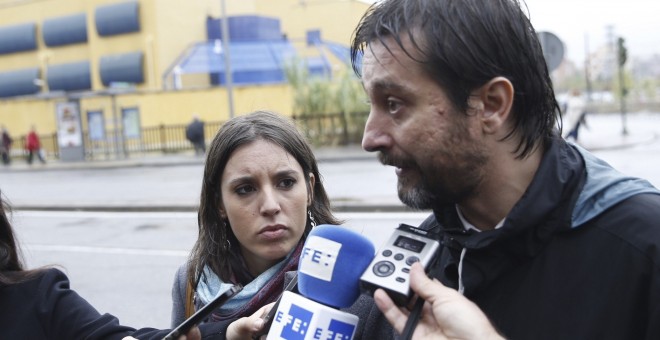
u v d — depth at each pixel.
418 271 1.11
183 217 9.90
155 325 4.90
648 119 37.56
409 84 1.10
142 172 18.23
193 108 26.14
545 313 1.11
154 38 30.41
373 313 1.48
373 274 1.16
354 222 8.43
